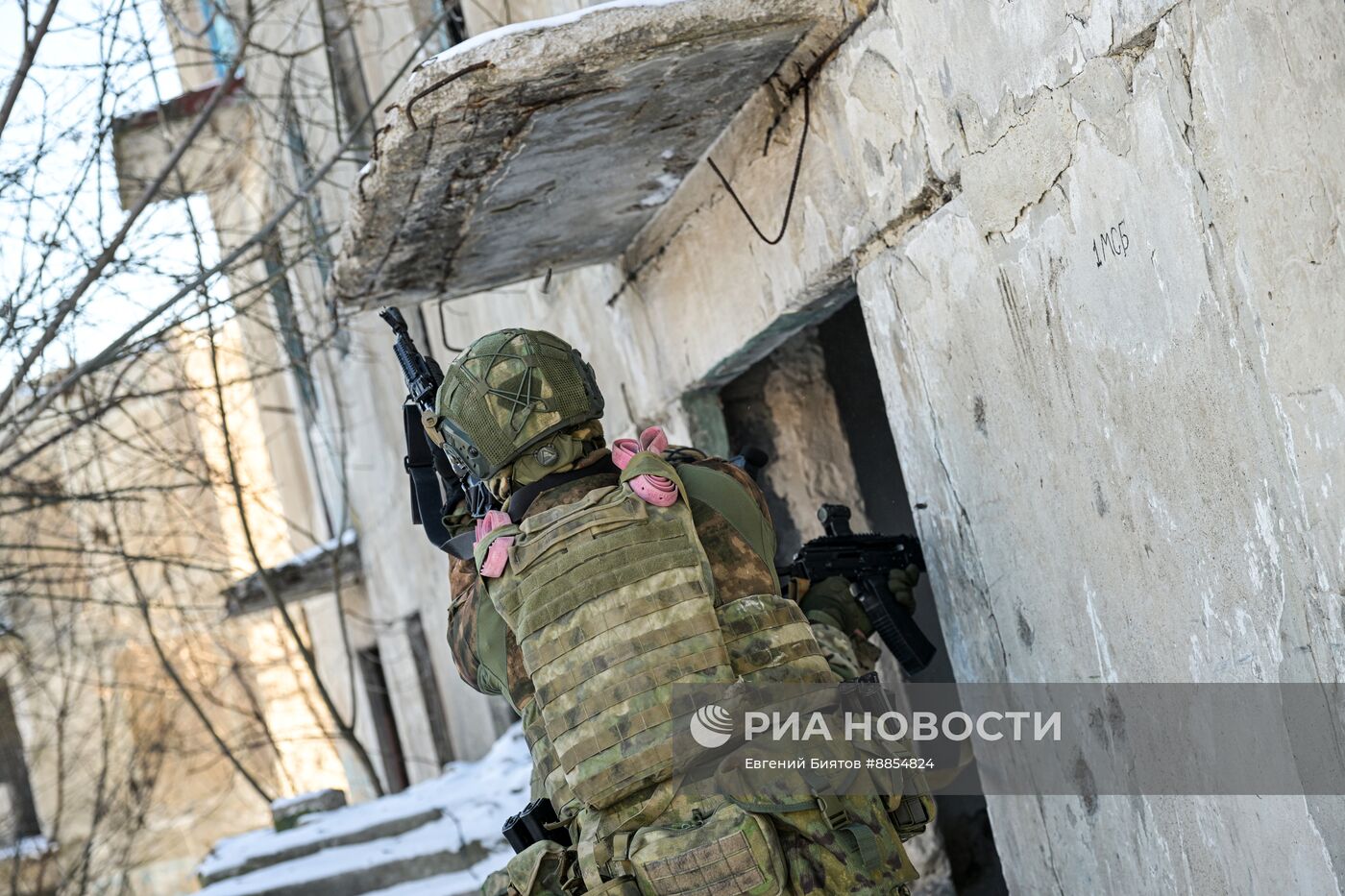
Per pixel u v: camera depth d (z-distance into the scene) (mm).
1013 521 2262
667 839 1776
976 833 3957
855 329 4066
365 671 11781
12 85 4188
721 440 3836
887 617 2441
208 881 5734
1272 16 1461
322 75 7547
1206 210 1634
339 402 8906
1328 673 1588
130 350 4930
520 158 2750
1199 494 1770
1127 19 1707
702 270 3373
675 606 1823
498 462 1998
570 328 4801
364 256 3186
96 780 11602
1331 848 1649
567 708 1834
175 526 11461
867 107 2420
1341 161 1397
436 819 5836
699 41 2396
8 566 6223
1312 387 1503
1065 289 1972
